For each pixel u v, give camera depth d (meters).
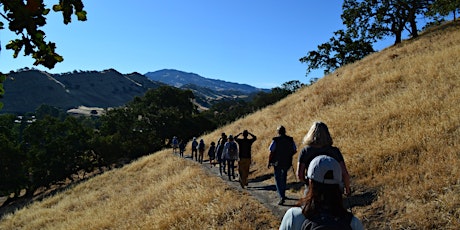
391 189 7.12
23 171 45.69
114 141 56.34
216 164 18.53
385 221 6.15
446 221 5.54
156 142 65.12
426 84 13.49
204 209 8.83
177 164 19.80
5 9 2.27
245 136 10.56
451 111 9.70
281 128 8.13
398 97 13.26
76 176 60.16
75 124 54.47
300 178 4.57
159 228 9.05
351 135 11.28
